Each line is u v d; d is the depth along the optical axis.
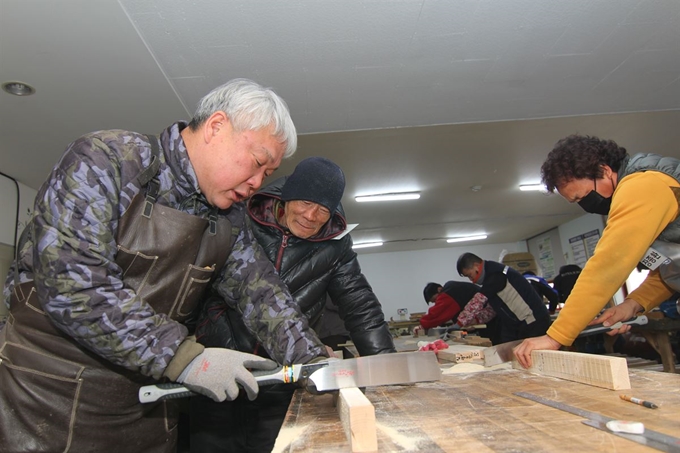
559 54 2.70
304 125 3.40
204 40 2.36
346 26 2.31
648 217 1.43
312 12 2.20
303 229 1.76
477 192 7.15
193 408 1.79
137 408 1.24
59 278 0.96
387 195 6.90
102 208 1.03
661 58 2.80
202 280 1.29
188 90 2.83
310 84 2.83
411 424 0.96
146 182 1.14
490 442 0.79
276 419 1.74
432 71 2.78
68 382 1.11
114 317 0.99
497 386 1.32
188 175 1.19
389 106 3.19
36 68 2.57
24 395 1.09
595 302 1.49
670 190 1.45
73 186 1.00
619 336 4.15
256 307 1.42
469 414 1.00
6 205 4.21
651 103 3.41
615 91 3.18
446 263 12.33
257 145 1.18
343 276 1.91
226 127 1.17
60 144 3.60
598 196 1.78
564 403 1.04
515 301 3.98
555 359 1.41
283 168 5.38
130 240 1.12
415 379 1.33
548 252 11.10
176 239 1.18
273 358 1.40
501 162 5.84
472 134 4.87
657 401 0.99
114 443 1.19
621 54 2.73
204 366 1.06
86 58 2.49
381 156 5.32
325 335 3.68
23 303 1.13
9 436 1.07
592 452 0.70
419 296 12.18
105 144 1.09
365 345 1.87
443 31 2.41
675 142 5.61
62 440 1.11
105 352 1.00
